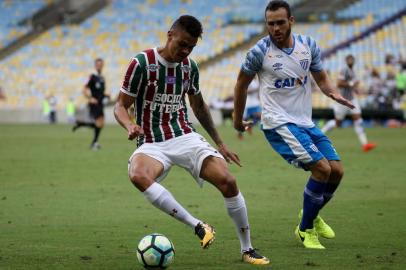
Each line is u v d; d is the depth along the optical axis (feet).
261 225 102.68
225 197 76.64
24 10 564.71
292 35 88.22
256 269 74.18
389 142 262.26
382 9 468.75
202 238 72.54
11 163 191.93
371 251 83.76
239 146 251.80
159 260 71.87
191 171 78.54
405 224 102.37
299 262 77.66
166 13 528.63
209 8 518.37
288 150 86.69
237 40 474.90
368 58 420.36
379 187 143.64
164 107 78.69
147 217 109.50
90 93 234.58
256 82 282.97
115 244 88.48
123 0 554.05
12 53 523.29
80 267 75.41
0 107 493.36
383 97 380.17
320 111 378.94
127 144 261.03
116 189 142.20
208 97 434.30
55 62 507.30
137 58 77.61
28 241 90.33
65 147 246.47
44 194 135.03
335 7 483.51
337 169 87.81
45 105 462.19
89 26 532.73
